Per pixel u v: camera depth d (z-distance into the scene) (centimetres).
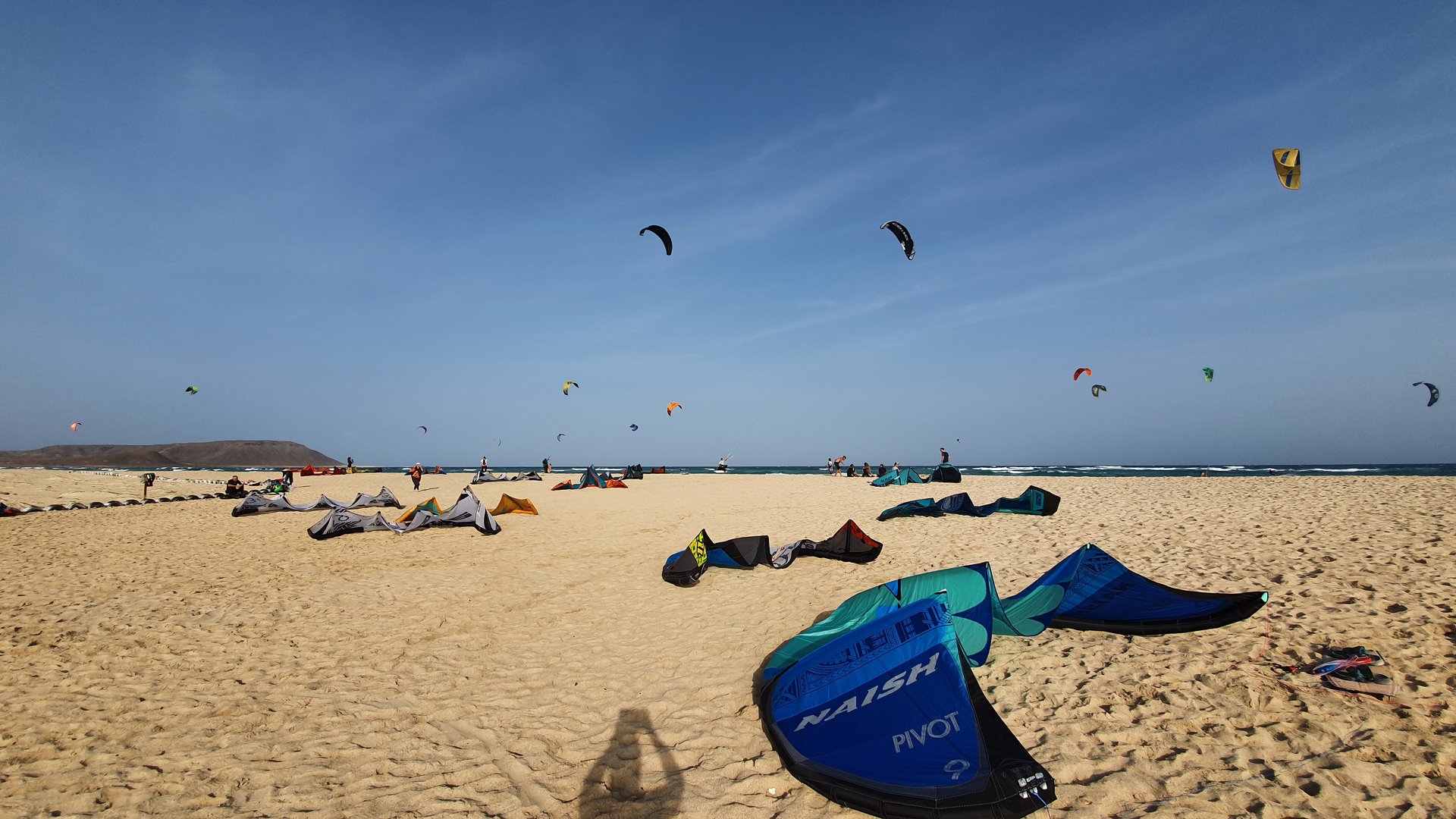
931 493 2198
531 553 1115
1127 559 892
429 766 388
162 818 331
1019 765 315
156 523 1530
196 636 645
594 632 653
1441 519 1036
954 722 347
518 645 618
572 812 338
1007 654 539
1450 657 471
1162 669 488
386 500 1792
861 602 526
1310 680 450
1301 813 310
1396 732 375
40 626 680
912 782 330
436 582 879
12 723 447
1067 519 1313
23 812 336
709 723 440
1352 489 1636
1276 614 593
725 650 587
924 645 390
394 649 605
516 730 437
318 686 515
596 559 1054
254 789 361
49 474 3038
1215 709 419
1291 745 371
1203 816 312
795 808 337
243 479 4459
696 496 2314
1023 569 866
